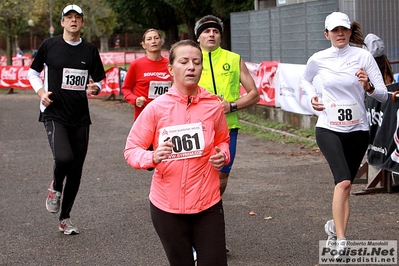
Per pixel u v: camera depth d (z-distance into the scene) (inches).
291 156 546.6
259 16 845.2
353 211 357.4
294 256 281.9
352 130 281.3
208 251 193.6
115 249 301.0
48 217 362.6
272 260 277.1
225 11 1063.6
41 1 1791.3
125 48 3102.9
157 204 198.7
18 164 537.0
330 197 391.5
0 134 731.4
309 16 717.3
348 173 271.9
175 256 198.4
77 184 328.2
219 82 289.4
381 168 391.2
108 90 1169.4
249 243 302.2
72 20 322.7
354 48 283.6
